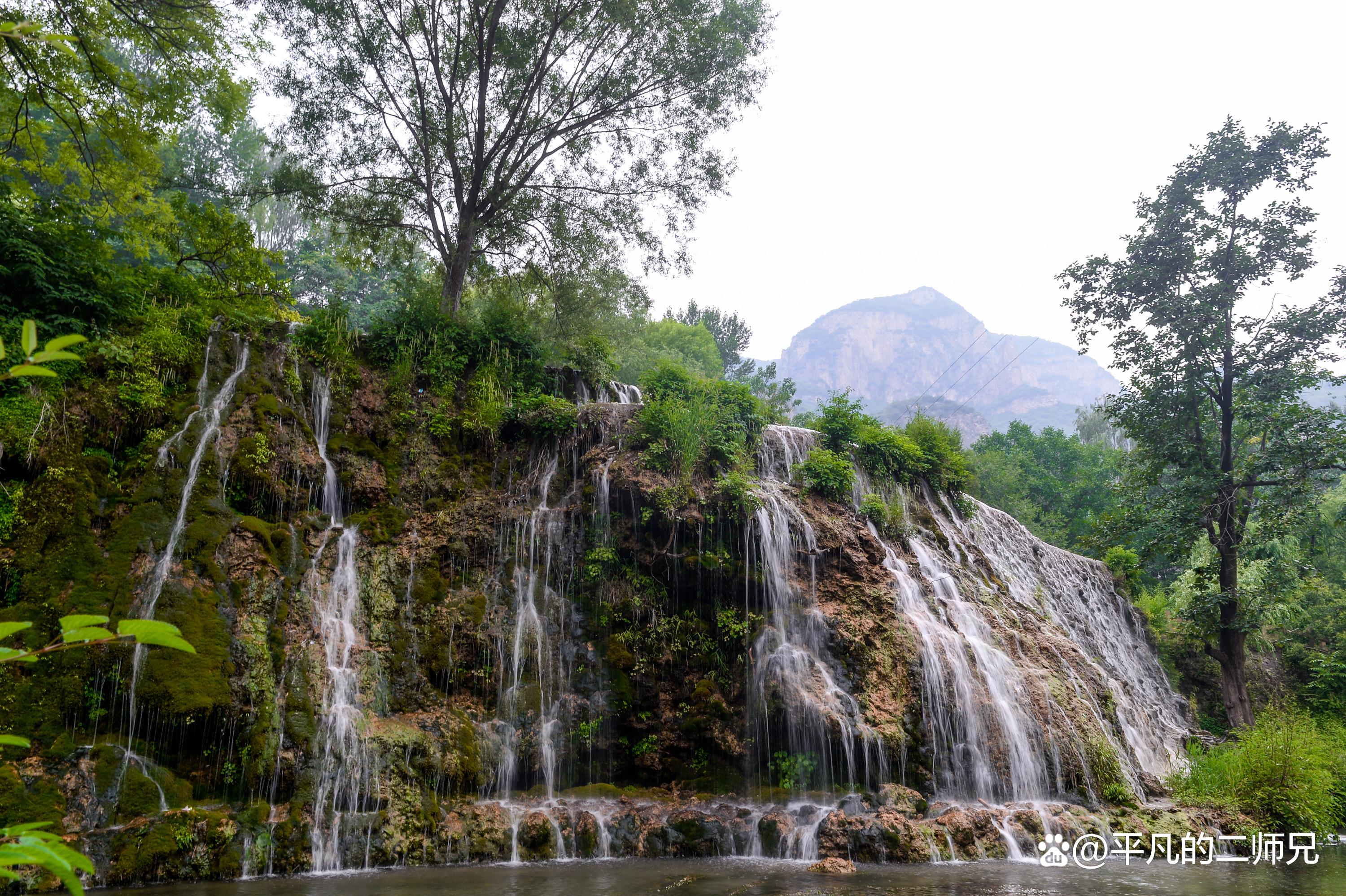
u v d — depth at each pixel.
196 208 19.67
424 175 22.47
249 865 11.21
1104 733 17.45
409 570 15.82
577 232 23.89
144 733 11.66
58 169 19.66
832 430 21.75
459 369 18.83
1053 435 53.81
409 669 14.85
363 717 13.58
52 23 18.16
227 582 13.33
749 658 16.11
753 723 15.59
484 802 13.64
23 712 11.07
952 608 18.91
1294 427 24.06
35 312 14.55
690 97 22.97
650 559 16.89
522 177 22.98
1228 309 24.84
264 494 14.88
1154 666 27.11
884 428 23.84
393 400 17.56
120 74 19.36
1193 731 24.28
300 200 21.89
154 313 15.46
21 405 13.13
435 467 17.28
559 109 23.06
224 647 12.66
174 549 13.11
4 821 10.11
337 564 15.06
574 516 17.47
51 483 12.66
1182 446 25.22
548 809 13.73
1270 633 28.48
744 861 12.77
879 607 16.95
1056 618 23.70
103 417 13.83
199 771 11.99
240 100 21.17
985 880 11.34
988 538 24.12
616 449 18.25
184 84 20.47
